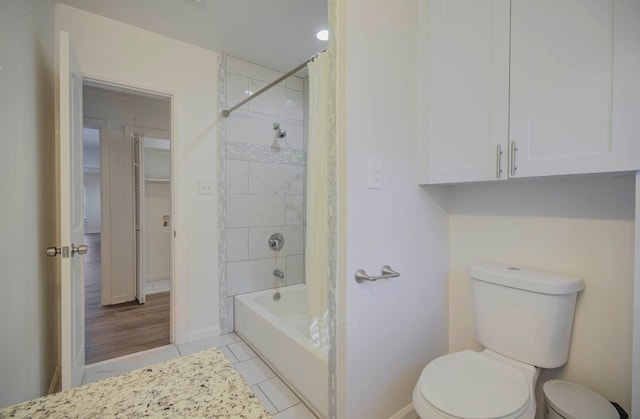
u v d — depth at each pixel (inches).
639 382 38.4
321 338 67.0
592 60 40.7
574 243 51.8
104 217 129.6
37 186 57.9
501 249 61.2
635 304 38.4
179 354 86.7
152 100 139.3
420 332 62.9
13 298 45.4
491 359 51.4
